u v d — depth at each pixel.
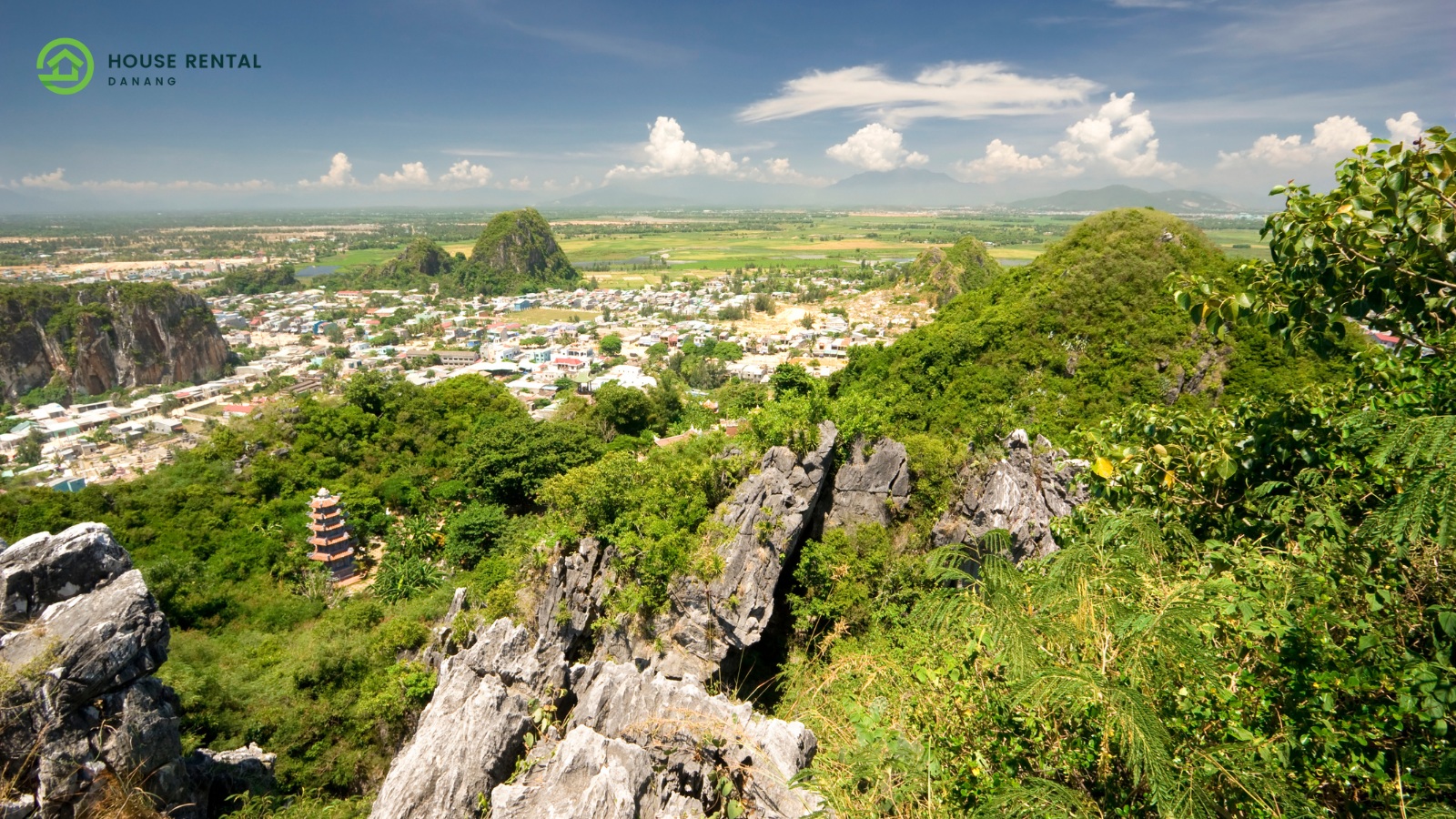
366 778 21.70
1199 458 8.69
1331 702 4.51
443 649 23.78
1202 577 6.00
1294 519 6.77
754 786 8.13
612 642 20.17
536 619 21.75
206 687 23.12
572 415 71.69
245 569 39.22
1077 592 5.58
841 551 21.33
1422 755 4.21
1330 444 7.39
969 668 6.25
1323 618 4.83
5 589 10.94
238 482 47.22
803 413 23.61
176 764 11.56
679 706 10.00
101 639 10.59
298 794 18.70
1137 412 10.16
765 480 21.47
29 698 9.95
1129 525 6.38
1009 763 5.36
